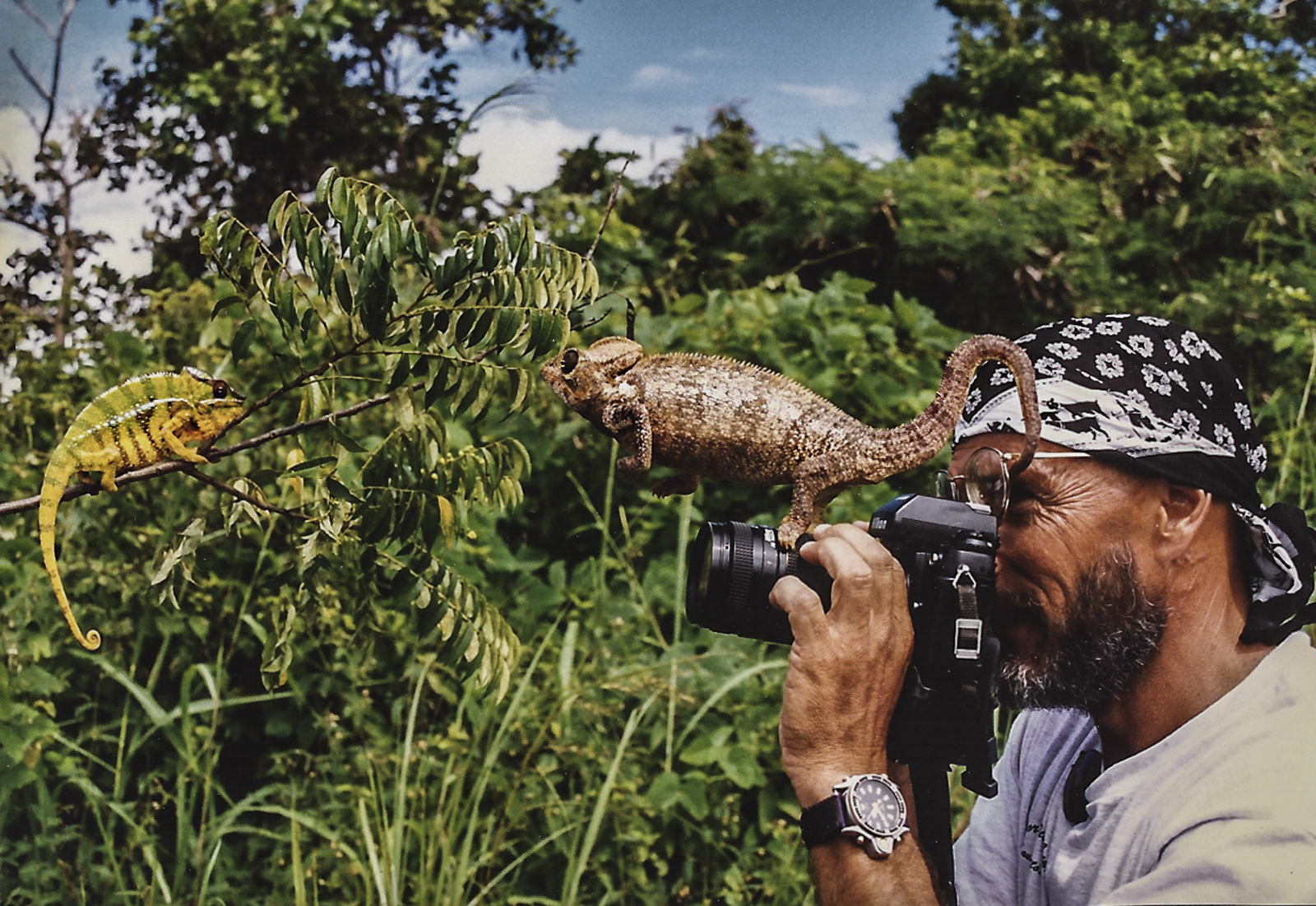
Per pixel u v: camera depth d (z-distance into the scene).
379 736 3.51
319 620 3.42
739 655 3.57
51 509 1.30
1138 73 10.92
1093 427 1.45
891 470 1.42
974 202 7.79
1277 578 1.49
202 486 3.64
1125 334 1.49
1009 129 10.02
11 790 3.14
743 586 1.52
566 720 3.46
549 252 1.47
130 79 7.90
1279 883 1.23
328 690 3.56
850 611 1.47
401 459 1.53
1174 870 1.30
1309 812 1.28
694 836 3.44
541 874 3.32
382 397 1.48
